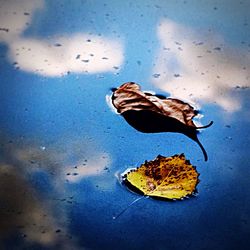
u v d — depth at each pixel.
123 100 0.38
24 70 0.41
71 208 0.33
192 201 0.33
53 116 0.38
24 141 0.36
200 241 0.32
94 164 0.35
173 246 0.31
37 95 0.39
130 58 0.42
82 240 0.31
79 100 0.39
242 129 0.37
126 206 0.33
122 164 0.35
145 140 0.37
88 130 0.37
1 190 0.33
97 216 0.32
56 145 0.36
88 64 0.41
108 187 0.34
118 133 0.37
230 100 0.39
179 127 0.37
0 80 0.40
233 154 0.36
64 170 0.35
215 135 0.37
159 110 0.37
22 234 0.31
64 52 0.42
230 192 0.34
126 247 0.31
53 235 0.31
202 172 0.35
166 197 0.33
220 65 0.42
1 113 0.38
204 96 0.39
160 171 0.34
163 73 0.41
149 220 0.32
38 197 0.33
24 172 0.34
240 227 0.32
